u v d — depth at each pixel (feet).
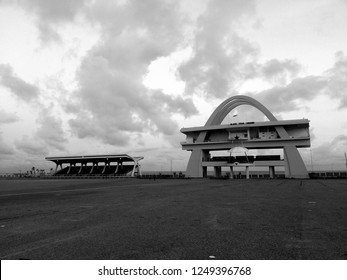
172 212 38.52
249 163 227.20
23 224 29.91
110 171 378.94
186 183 141.18
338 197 58.18
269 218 32.58
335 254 18.31
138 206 46.09
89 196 68.03
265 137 235.20
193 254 18.60
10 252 19.20
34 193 80.79
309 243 20.89
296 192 73.20
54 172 417.90
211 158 271.08
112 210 41.11
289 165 218.79
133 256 18.24
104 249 19.74
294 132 233.14
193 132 266.98
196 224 29.30
